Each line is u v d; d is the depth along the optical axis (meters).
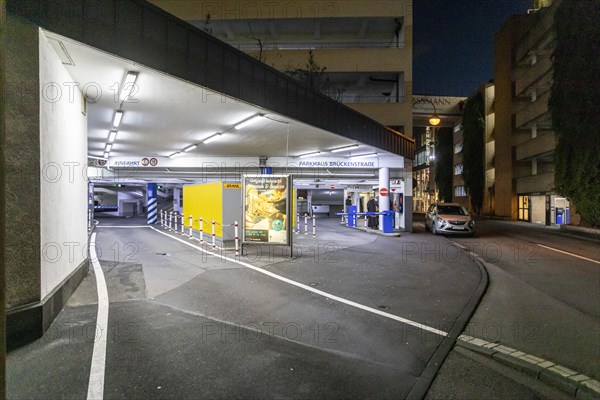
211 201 15.51
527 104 37.31
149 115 11.45
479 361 4.87
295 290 8.01
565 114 23.39
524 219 37.56
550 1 37.78
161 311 6.29
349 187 30.33
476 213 48.81
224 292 7.68
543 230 25.70
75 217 7.57
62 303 6.20
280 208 12.09
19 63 4.84
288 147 17.83
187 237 17.94
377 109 28.27
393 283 8.89
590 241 18.92
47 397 3.59
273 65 29.53
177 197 35.84
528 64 39.75
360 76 30.62
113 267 9.84
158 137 15.04
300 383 4.04
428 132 76.44
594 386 4.01
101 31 6.33
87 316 5.88
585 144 22.14
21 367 4.15
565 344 5.36
